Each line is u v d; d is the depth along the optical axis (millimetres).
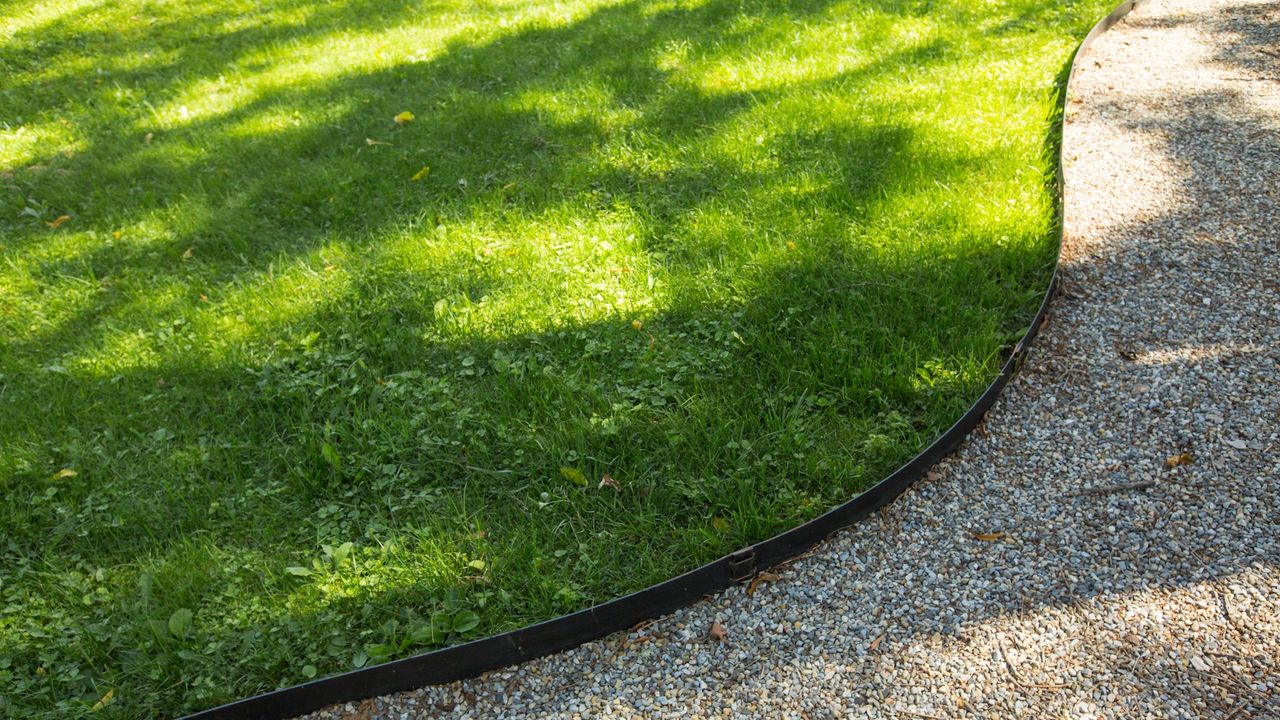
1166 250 3926
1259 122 4910
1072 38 6074
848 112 5070
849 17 6578
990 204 4105
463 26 7211
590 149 5008
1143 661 2277
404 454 3074
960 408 3074
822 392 3201
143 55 7043
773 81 5609
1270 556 2527
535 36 6871
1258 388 3143
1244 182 4367
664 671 2396
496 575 2625
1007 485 2859
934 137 4738
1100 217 4195
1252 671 2232
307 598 2607
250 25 7566
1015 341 3398
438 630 2459
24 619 2619
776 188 4383
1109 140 4879
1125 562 2559
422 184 4809
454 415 3201
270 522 2871
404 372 3434
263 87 6207
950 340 3316
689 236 4074
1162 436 2986
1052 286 3527
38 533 2893
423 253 4137
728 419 3088
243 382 3473
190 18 7766
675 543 2689
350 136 5426
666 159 4797
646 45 6387
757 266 3797
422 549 2705
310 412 3305
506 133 5254
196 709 2365
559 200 4512
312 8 7887
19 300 4047
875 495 2781
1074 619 2404
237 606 2607
